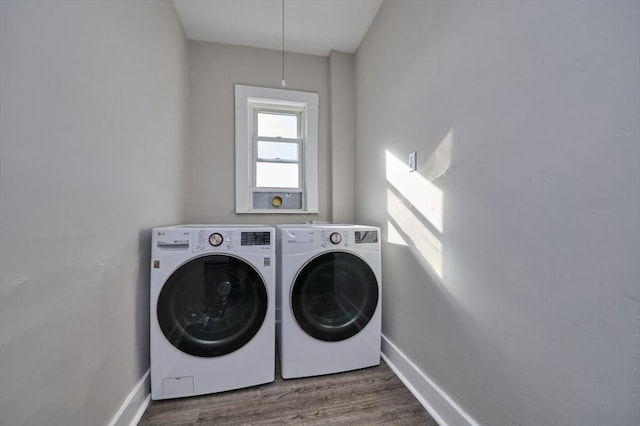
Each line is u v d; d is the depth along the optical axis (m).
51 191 0.66
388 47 1.58
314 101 2.21
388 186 1.56
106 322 0.89
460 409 0.95
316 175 2.21
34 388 0.60
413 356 1.27
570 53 0.60
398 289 1.42
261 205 2.16
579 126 0.58
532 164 0.69
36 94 0.61
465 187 0.94
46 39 0.64
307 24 1.86
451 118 1.01
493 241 0.82
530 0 0.69
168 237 1.18
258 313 1.26
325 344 1.37
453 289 1.00
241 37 2.00
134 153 1.10
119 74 0.98
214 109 2.05
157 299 1.15
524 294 0.71
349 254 1.41
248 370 1.25
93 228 0.82
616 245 0.52
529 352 0.70
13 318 0.56
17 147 0.57
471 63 0.91
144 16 1.20
